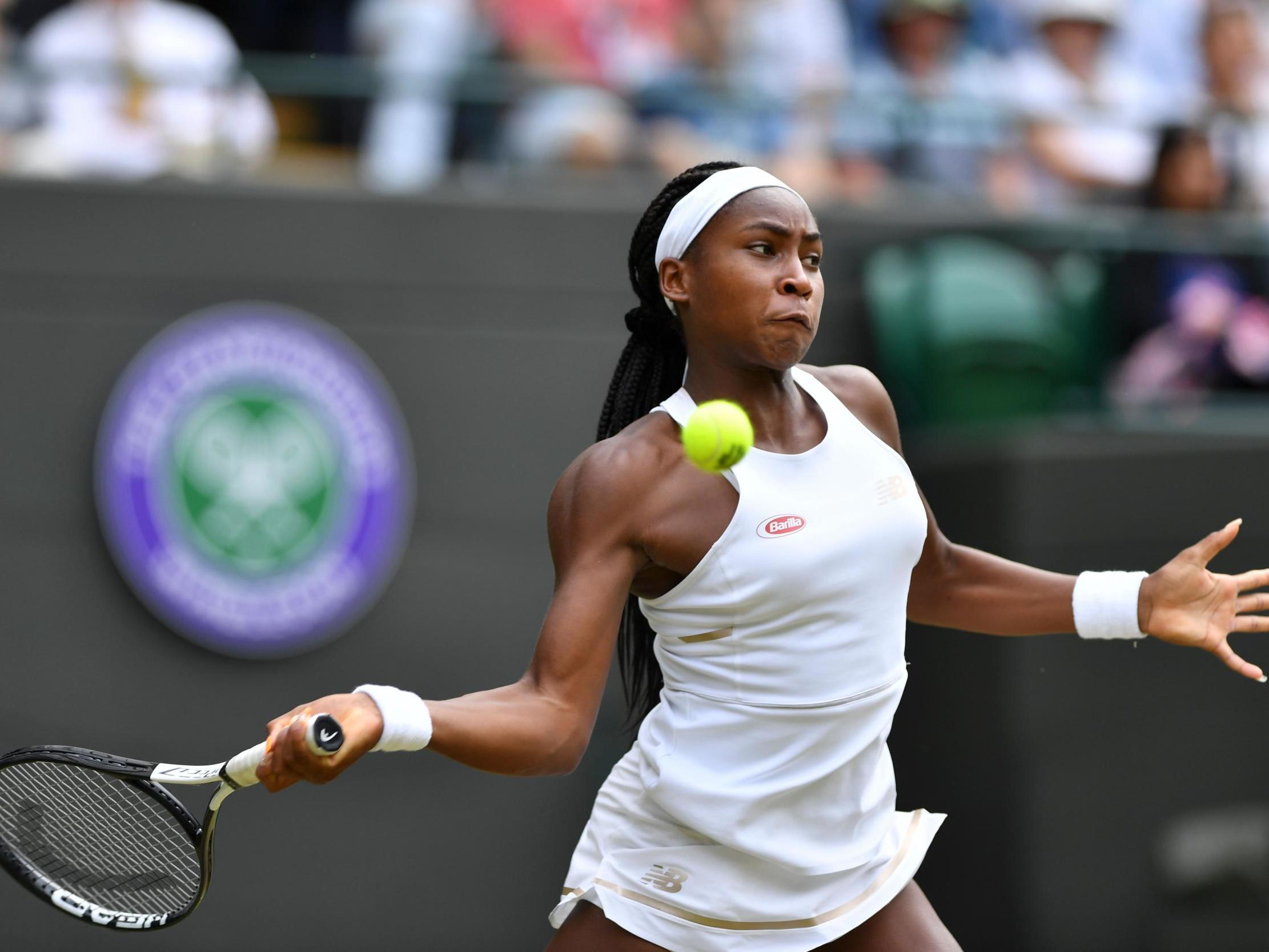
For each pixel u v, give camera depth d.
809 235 9.77
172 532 21.66
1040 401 24.48
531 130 24.19
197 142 23.20
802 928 10.10
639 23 26.55
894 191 25.53
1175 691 24.47
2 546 21.38
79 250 21.83
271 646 21.88
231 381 22.02
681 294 10.01
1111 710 24.30
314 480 22.19
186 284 22.09
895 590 9.91
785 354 9.66
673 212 10.01
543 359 23.17
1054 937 24.03
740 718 9.83
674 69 26.77
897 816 10.80
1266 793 24.56
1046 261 24.97
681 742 10.02
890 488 9.85
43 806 10.70
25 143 22.83
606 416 11.22
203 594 21.69
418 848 22.36
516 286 23.12
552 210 23.27
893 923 10.45
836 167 25.39
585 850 10.65
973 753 24.11
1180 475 24.80
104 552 21.59
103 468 21.56
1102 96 28.23
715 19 26.86
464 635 22.70
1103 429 24.58
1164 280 25.48
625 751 22.61
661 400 11.12
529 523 23.00
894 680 10.03
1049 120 25.89
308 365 22.30
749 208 9.70
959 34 27.41
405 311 22.78
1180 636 10.66
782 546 9.52
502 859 22.55
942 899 23.91
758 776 9.88
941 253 24.58
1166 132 26.34
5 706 21.22
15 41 24.09
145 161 23.03
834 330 24.09
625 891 10.23
